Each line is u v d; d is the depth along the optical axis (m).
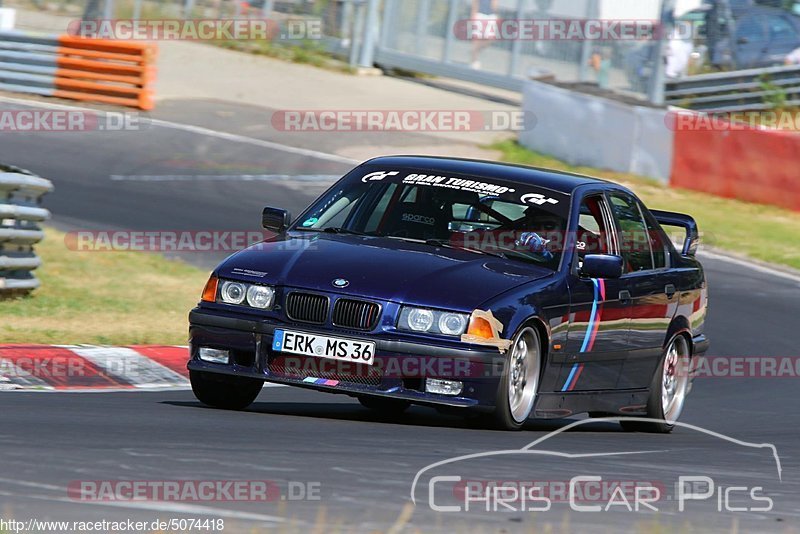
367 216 26.27
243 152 71.31
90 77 78.12
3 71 79.31
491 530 14.37
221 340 23.61
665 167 71.94
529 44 86.44
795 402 36.69
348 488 16.30
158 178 63.12
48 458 16.95
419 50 94.38
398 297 22.80
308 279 23.30
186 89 85.19
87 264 47.16
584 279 25.50
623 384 27.75
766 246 61.34
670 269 29.69
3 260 38.66
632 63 79.38
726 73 79.50
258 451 18.89
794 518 17.06
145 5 99.06
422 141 77.88
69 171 62.22
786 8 81.62
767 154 69.00
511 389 23.27
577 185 27.02
